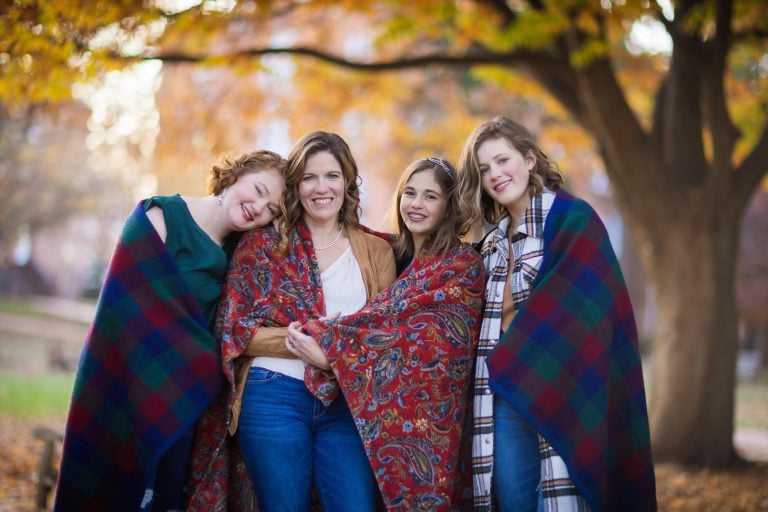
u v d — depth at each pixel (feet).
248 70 22.24
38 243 110.52
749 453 28.58
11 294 110.11
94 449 10.81
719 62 22.40
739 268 63.82
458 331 11.06
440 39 36.58
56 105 23.38
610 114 23.15
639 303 70.79
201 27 19.79
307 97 33.47
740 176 23.71
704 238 23.59
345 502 10.84
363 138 49.32
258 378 10.80
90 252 112.27
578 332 10.48
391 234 12.16
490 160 11.12
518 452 10.71
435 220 11.50
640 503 10.88
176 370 10.66
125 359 10.71
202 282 11.07
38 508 17.16
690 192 24.02
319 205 11.12
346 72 32.86
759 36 24.36
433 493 10.76
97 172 59.77
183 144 30.58
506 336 10.67
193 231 11.08
